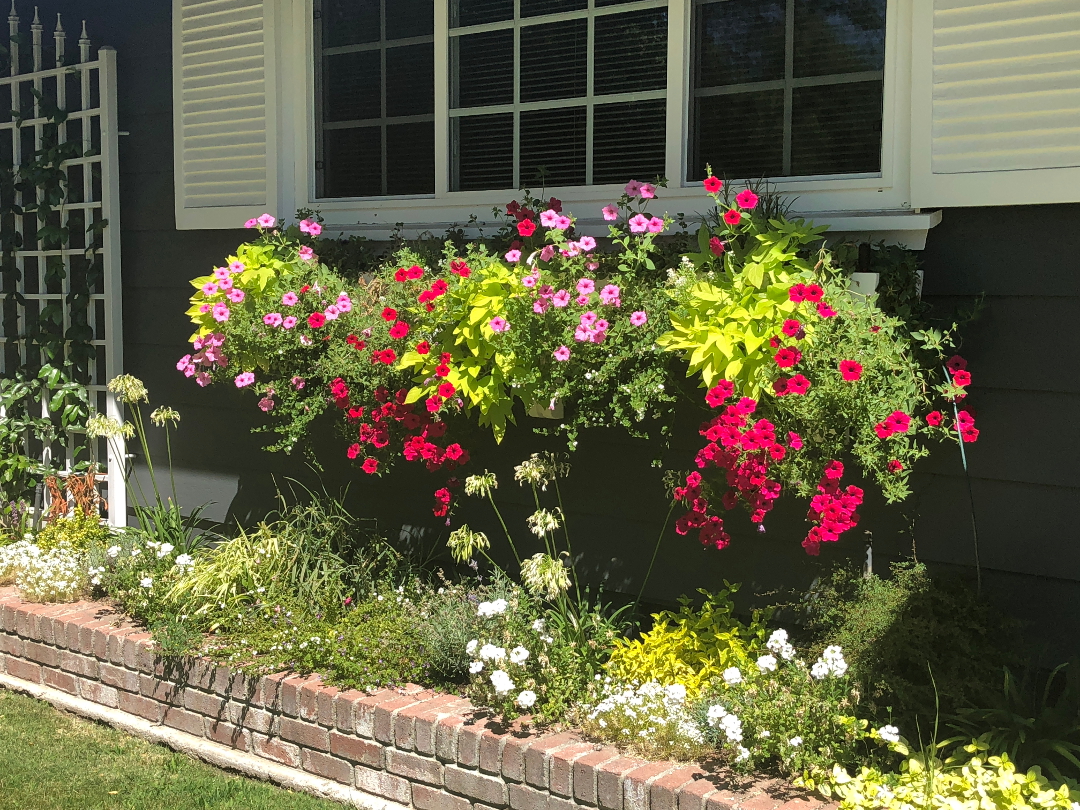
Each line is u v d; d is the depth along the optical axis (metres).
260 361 4.05
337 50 4.59
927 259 3.32
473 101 4.26
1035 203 3.09
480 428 4.13
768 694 3.04
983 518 3.24
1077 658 3.02
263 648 3.74
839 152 3.55
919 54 3.23
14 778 3.55
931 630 3.04
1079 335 3.07
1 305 5.81
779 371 2.99
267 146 4.68
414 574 4.22
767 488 2.96
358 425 3.99
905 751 2.83
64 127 5.43
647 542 3.85
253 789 3.52
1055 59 3.02
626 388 3.33
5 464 5.51
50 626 4.31
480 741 3.15
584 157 4.05
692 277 3.23
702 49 3.79
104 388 5.33
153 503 5.31
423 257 3.98
